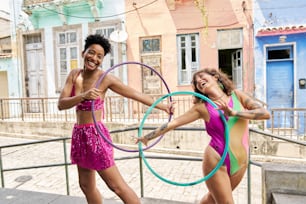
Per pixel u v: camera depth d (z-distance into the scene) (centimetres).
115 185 199
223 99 179
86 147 194
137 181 520
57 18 951
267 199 229
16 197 294
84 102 193
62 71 962
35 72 1004
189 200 431
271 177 227
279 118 704
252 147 634
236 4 788
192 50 840
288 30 714
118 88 201
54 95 975
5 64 1025
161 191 471
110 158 199
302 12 738
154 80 873
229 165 177
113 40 845
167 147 705
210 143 184
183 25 837
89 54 192
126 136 748
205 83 180
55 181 532
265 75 771
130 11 877
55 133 844
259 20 770
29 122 878
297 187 221
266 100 777
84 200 286
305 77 736
